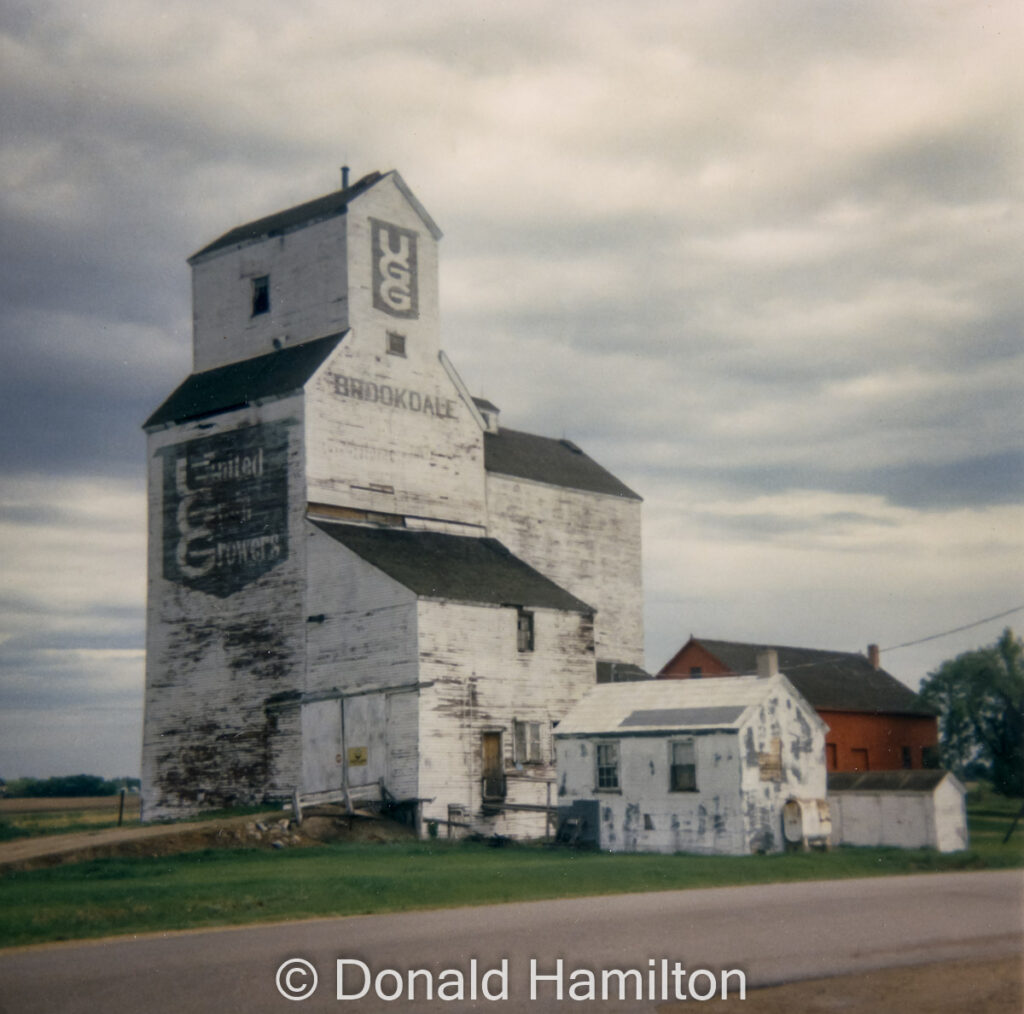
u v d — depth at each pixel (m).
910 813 41.19
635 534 66.94
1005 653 53.81
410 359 55.03
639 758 41.25
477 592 48.94
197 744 52.22
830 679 67.25
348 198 53.69
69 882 28.23
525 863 33.69
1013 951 20.41
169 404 56.25
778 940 21.02
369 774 46.50
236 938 20.45
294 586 49.94
